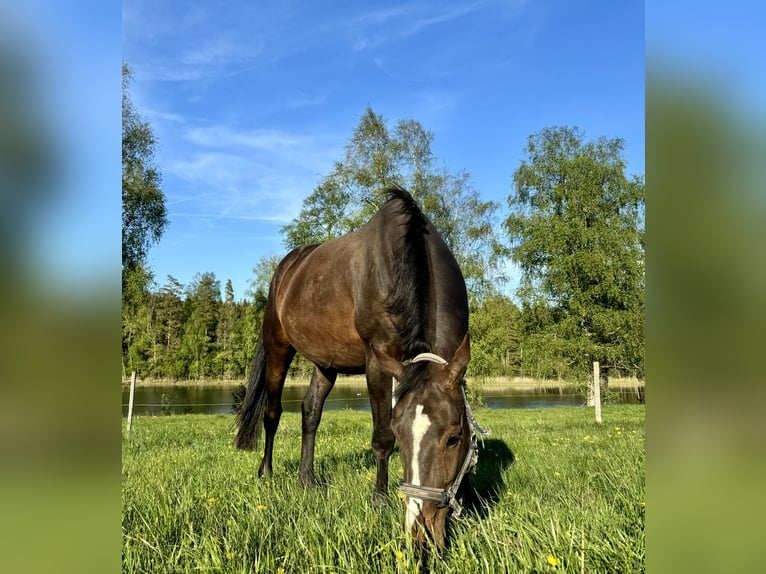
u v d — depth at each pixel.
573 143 23.78
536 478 4.12
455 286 3.56
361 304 4.00
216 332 55.88
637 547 2.14
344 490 3.83
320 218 19.02
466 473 2.83
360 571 2.21
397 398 2.64
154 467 5.42
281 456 6.42
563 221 23.14
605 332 21.70
